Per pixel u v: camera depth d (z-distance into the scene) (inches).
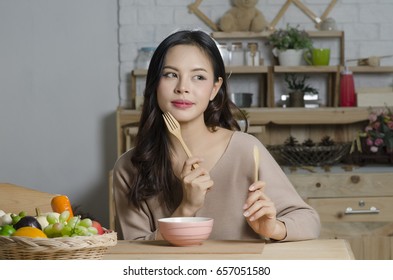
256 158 63.1
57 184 171.3
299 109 158.1
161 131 72.4
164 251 60.7
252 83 167.5
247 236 71.9
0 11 169.9
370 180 143.0
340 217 142.6
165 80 69.3
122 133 163.6
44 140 171.5
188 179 65.4
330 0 165.8
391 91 161.3
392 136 154.0
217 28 164.6
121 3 166.7
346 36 166.4
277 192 71.7
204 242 65.6
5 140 171.8
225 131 74.4
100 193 170.7
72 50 170.1
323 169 148.3
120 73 168.1
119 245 65.0
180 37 70.0
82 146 171.0
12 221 58.3
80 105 170.7
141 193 72.1
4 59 170.9
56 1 169.8
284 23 165.9
